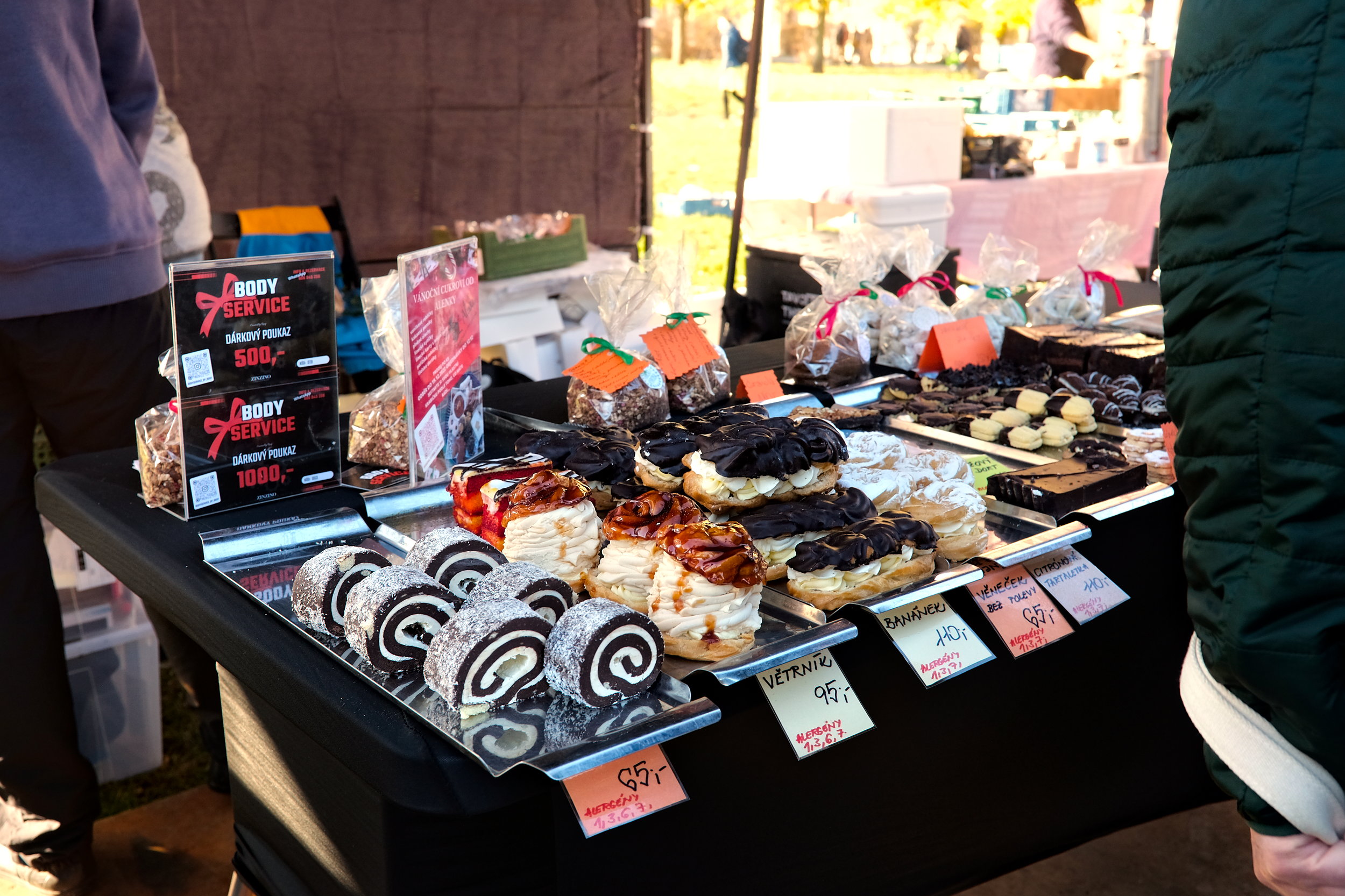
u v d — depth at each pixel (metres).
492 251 3.73
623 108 4.21
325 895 1.21
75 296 2.04
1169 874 2.31
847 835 1.37
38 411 2.12
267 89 3.42
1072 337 2.27
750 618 1.12
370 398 1.72
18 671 2.07
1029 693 1.56
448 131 3.82
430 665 0.99
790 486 1.35
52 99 1.93
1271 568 0.89
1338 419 0.83
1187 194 0.92
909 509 1.41
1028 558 1.39
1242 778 1.00
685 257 2.12
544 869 1.08
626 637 0.98
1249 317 0.87
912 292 2.53
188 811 2.49
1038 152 4.93
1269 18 0.84
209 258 3.24
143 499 1.56
